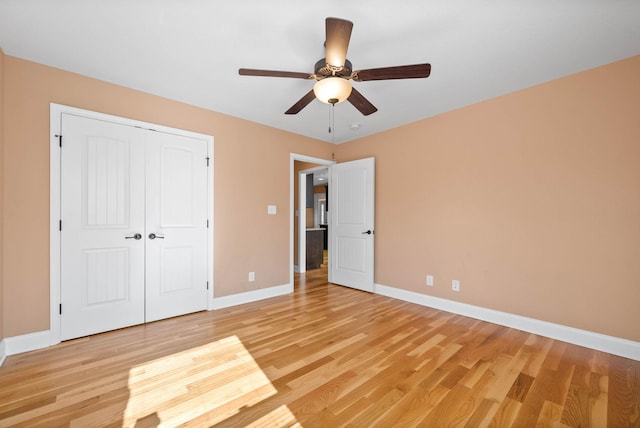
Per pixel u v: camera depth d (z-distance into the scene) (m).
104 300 2.45
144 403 1.52
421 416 1.43
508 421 1.40
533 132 2.52
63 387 1.65
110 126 2.48
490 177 2.79
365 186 3.93
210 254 3.10
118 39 1.90
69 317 2.28
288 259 3.84
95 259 2.40
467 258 2.95
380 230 3.81
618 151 2.12
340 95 1.85
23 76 2.11
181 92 2.70
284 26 1.78
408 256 3.48
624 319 2.08
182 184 2.91
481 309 2.83
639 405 1.52
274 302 3.40
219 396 1.58
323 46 1.98
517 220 2.61
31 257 2.12
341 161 4.39
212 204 3.12
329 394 1.61
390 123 3.53
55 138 2.22
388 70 1.72
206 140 3.08
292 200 3.89
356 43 1.93
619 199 2.11
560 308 2.36
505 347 2.21
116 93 2.52
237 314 2.96
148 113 2.70
